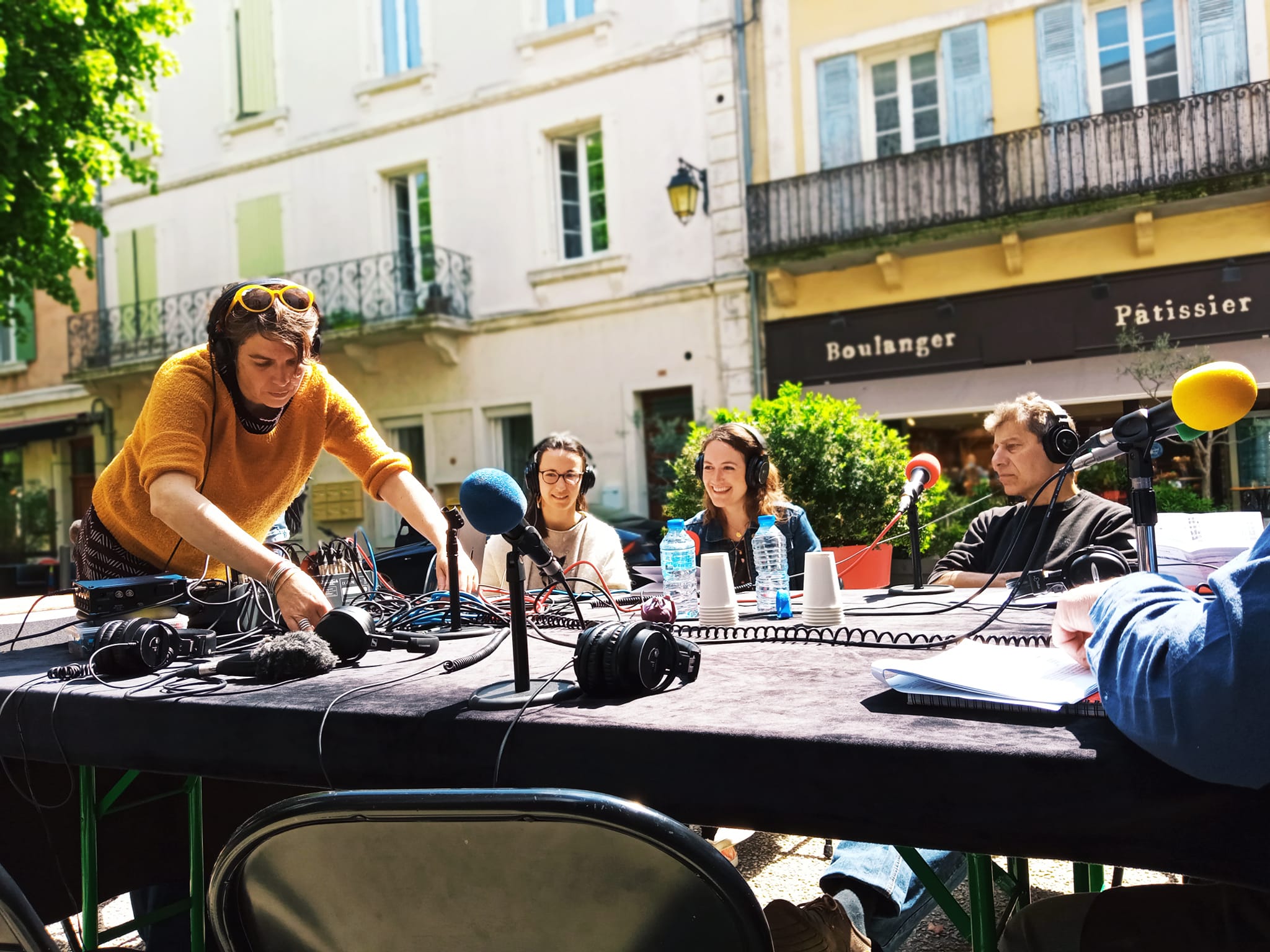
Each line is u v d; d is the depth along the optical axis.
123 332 15.55
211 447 2.07
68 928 1.95
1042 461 3.15
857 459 5.04
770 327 11.64
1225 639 0.76
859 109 11.09
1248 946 1.05
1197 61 9.59
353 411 2.48
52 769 1.93
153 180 10.70
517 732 1.08
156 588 1.97
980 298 10.57
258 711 1.25
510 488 1.18
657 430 12.51
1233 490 8.87
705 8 11.72
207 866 2.22
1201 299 9.61
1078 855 0.81
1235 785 0.76
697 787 0.98
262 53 14.53
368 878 0.86
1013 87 10.35
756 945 0.78
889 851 2.08
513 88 12.91
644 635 1.21
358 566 2.78
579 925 0.82
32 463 16.89
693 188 11.52
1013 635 1.62
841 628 1.83
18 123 8.48
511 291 13.14
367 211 13.95
